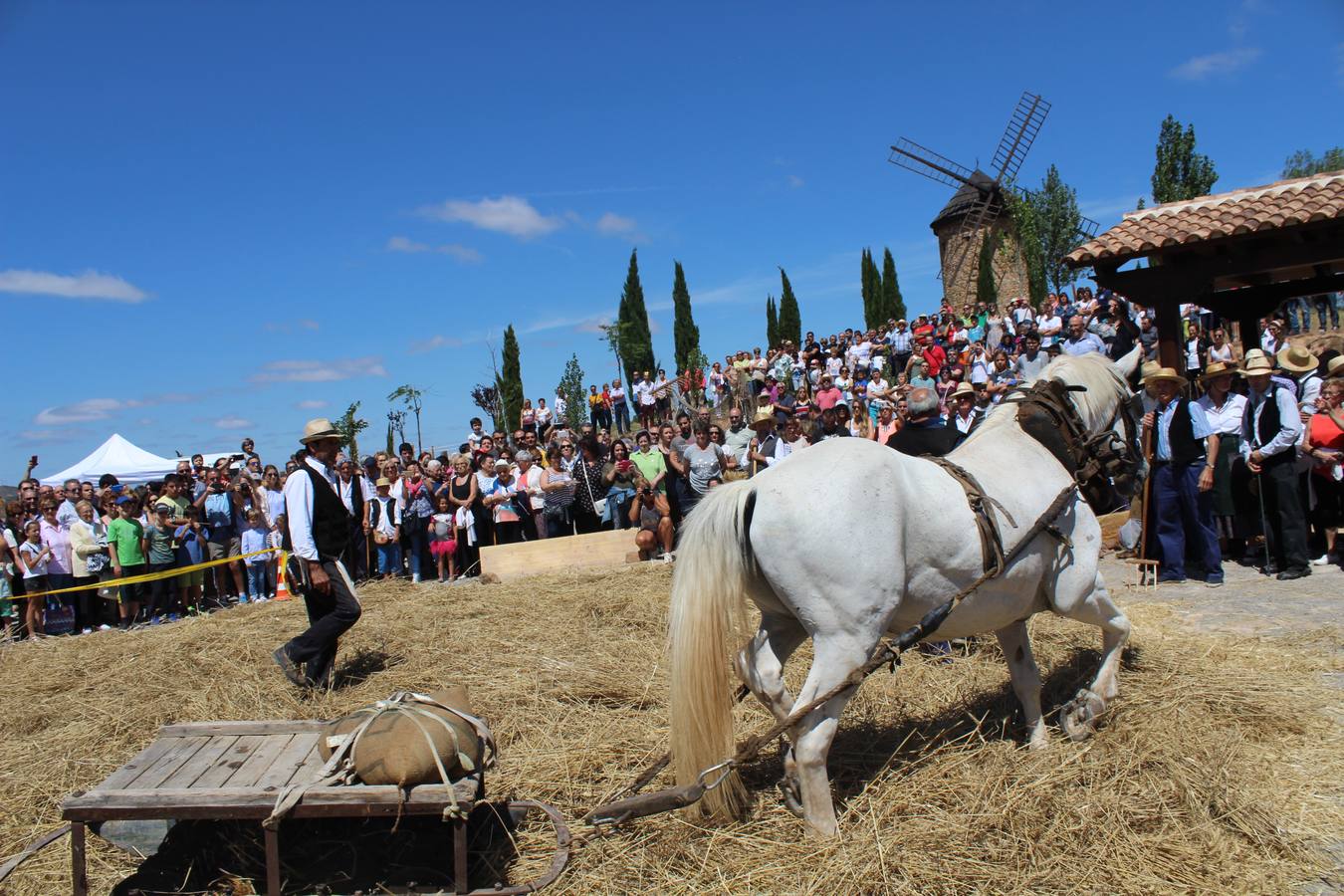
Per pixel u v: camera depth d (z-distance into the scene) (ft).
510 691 18.13
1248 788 12.32
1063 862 10.81
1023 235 113.70
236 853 11.72
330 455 21.01
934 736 14.84
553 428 56.90
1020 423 14.75
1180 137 115.44
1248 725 14.58
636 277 147.95
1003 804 11.99
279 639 25.12
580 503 39.24
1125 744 13.66
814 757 11.60
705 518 11.94
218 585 39.17
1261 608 22.31
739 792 12.57
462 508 38.78
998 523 13.01
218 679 21.34
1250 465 25.99
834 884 10.55
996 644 19.16
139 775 10.87
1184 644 19.04
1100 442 14.85
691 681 11.50
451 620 26.08
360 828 12.19
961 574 12.65
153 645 25.95
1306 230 28.09
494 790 13.57
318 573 19.93
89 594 36.04
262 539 39.34
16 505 40.32
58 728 18.79
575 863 11.41
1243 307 39.47
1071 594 14.02
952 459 13.91
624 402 81.92
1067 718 14.61
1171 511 26.08
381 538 38.68
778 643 12.92
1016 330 69.05
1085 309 60.03
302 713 18.93
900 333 75.31
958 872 10.64
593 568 34.63
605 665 19.83
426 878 11.35
